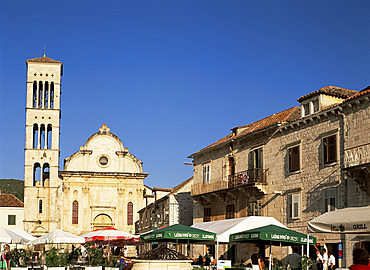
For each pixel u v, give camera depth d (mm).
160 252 31234
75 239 46750
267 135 47938
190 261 30688
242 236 30828
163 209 75188
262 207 47781
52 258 46031
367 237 33969
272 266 34875
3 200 102250
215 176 58125
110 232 52156
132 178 101812
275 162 46375
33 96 102125
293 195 42969
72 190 99375
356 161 34906
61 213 97938
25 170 97812
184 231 32219
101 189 100750
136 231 99750
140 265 30000
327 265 33812
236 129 56656
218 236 33125
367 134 35125
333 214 27500
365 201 34562
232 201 53156
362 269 13008
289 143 44438
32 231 96062
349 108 37188
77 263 50625
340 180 37531
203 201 59500
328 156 39125
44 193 97938
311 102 42094
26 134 99062
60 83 102500
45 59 102625
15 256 47188
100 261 49062
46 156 99062
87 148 101812
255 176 48219
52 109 100625
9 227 100188
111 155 102688
